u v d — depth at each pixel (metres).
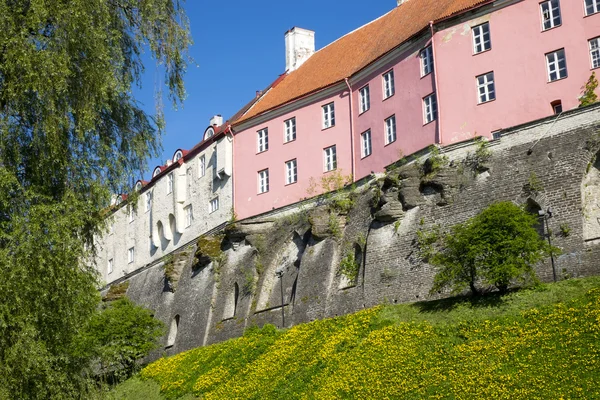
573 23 39.41
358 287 42.03
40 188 24.33
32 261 22.55
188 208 62.84
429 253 38.62
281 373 37.12
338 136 50.84
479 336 30.34
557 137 35.97
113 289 66.88
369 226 43.22
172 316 57.16
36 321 22.33
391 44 49.69
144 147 27.59
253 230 51.69
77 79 25.38
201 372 43.56
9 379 21.47
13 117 24.27
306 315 44.34
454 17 43.38
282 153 54.12
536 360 26.94
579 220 33.41
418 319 34.62
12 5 25.00
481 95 41.75
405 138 45.22
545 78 39.72
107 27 26.80
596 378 24.44
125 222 72.69
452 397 27.09
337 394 31.48
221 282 53.06
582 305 28.94
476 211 37.62
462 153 39.72
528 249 31.69
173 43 28.62
